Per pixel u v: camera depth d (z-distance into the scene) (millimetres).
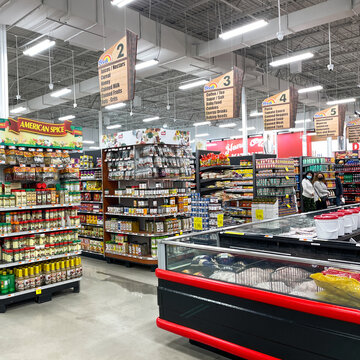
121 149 7219
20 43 12961
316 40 13547
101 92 7016
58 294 5352
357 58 15469
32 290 4852
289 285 2768
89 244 8023
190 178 7410
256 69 14547
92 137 30891
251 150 18578
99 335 3830
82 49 13719
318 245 3244
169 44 10586
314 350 2490
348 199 13477
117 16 9070
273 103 11148
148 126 30984
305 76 18422
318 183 8492
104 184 7492
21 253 4816
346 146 18094
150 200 6664
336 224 3307
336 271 2527
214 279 3145
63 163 5504
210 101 9297
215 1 10297
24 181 5379
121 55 6559
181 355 3316
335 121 13977
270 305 2725
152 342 3619
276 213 7477
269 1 10461
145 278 6168
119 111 23594
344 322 2348
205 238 3838
